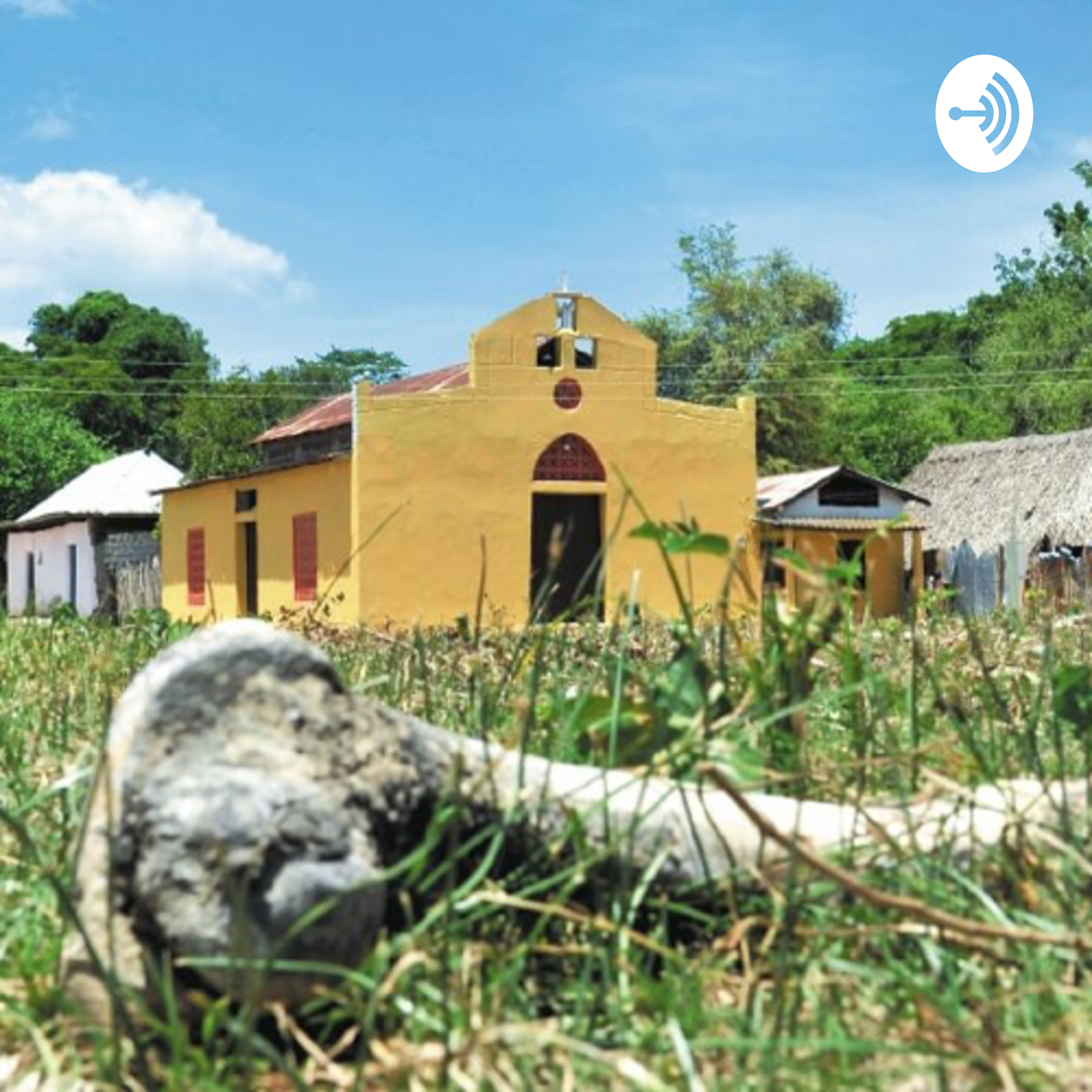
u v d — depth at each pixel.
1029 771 6.06
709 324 70.31
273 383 72.38
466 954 4.20
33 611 17.55
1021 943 4.38
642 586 35.78
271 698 4.26
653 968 4.50
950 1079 3.82
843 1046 3.78
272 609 37.97
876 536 6.17
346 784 4.25
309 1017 4.00
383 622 33.78
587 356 36.00
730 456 36.91
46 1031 4.18
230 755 4.13
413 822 4.46
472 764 4.63
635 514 36.03
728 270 70.75
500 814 4.59
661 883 4.68
